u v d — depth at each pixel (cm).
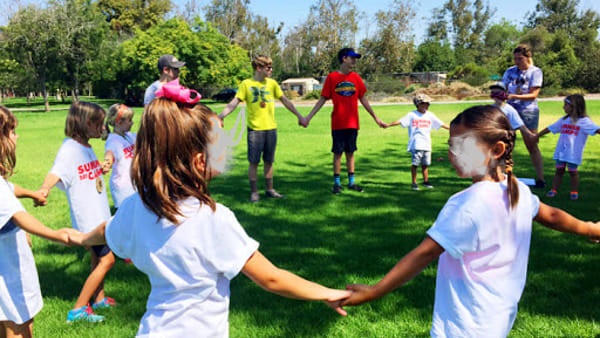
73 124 336
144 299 357
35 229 212
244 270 172
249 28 7450
